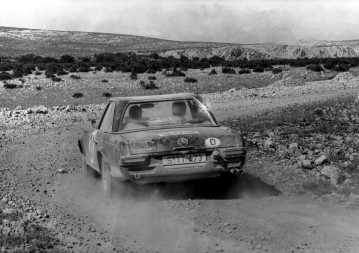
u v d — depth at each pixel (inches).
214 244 211.3
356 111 645.3
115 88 1648.6
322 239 214.4
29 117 823.1
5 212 267.0
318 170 340.8
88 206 285.3
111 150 281.3
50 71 2006.6
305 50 6924.2
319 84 1417.3
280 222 239.8
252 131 530.9
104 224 247.0
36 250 208.2
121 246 213.3
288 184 315.0
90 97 1471.5
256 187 310.8
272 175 338.0
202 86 1754.4
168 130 285.6
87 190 329.1
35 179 370.9
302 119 590.2
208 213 256.8
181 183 308.7
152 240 219.5
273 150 418.6
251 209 263.1
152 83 1710.1
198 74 2036.2
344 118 576.1
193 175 275.9
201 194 295.7
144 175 270.8
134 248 209.9
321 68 2038.6
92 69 2247.8
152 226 239.3
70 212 274.5
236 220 244.4
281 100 994.1
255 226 234.5
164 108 303.0
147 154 269.3
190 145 272.7
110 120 304.8
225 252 201.8
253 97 1123.3
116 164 275.6
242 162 283.0
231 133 284.8
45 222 254.5
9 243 217.8
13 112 879.7
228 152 276.8
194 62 2536.9
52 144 539.2
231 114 776.3
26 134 626.8
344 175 319.9
